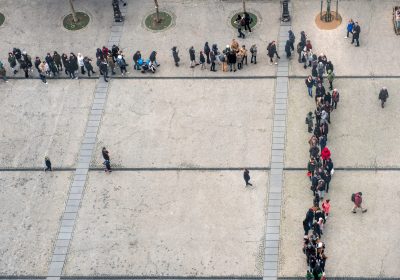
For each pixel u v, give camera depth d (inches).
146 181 1615.4
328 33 1868.8
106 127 1729.8
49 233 1546.5
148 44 1908.2
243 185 1584.6
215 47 1787.6
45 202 1600.6
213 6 1978.3
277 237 1491.1
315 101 1716.3
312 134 1654.8
